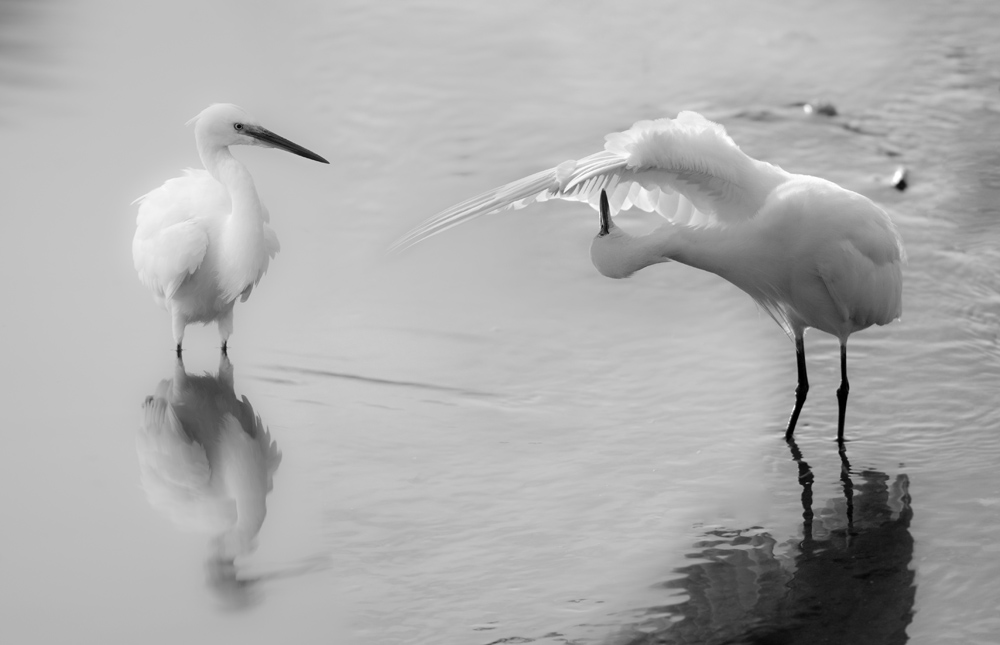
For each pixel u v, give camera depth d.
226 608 8.27
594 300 13.27
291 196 15.68
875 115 17.95
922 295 12.95
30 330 12.32
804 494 9.64
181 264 11.72
